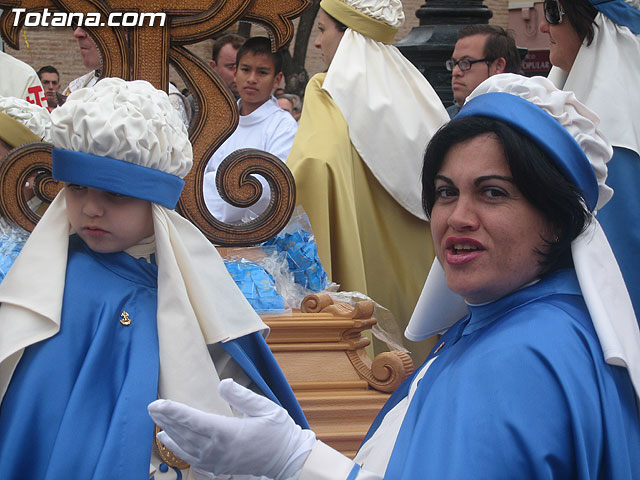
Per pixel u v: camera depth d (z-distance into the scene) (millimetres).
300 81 14383
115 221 2145
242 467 1683
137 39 3455
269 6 3525
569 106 1891
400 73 4914
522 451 1542
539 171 1733
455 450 1558
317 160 4434
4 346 2045
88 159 2092
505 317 1758
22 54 12039
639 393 1646
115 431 1996
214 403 2102
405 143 4770
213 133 3475
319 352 3199
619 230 3686
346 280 4426
